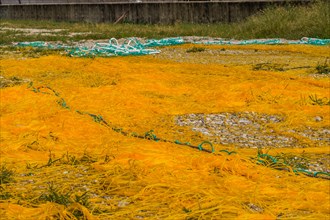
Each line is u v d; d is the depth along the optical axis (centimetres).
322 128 798
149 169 588
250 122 828
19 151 686
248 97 953
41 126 777
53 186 568
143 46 1764
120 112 869
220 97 963
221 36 2197
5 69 1304
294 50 1591
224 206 493
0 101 949
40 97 952
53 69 1299
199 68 1284
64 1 4416
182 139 736
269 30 2123
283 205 505
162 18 2967
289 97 957
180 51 1691
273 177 574
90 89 1029
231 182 556
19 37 2267
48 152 679
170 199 521
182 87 1047
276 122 826
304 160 648
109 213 494
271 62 1374
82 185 570
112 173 591
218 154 631
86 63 1355
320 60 1377
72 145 700
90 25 3008
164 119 843
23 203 520
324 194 527
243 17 2600
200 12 2777
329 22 1962
